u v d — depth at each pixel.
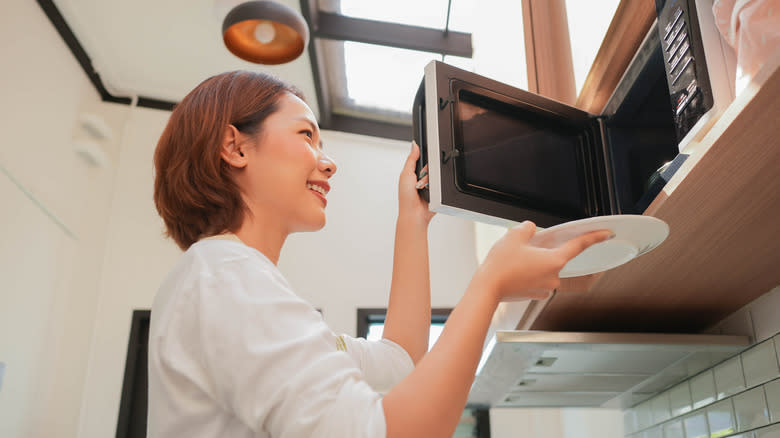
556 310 1.16
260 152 0.67
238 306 0.49
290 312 0.49
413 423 0.43
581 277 1.07
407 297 0.81
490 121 0.90
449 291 4.41
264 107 0.69
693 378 1.42
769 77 0.55
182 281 0.55
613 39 1.08
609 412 2.48
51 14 4.12
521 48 1.57
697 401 1.40
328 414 0.42
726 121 0.62
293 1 3.91
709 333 1.28
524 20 1.49
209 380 0.48
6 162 3.54
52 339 3.97
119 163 4.61
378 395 0.46
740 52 0.68
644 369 1.36
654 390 1.59
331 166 0.71
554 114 0.99
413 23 4.32
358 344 0.75
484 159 0.86
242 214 0.65
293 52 2.84
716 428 1.31
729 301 1.13
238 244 0.56
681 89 0.79
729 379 1.25
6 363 3.50
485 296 0.51
